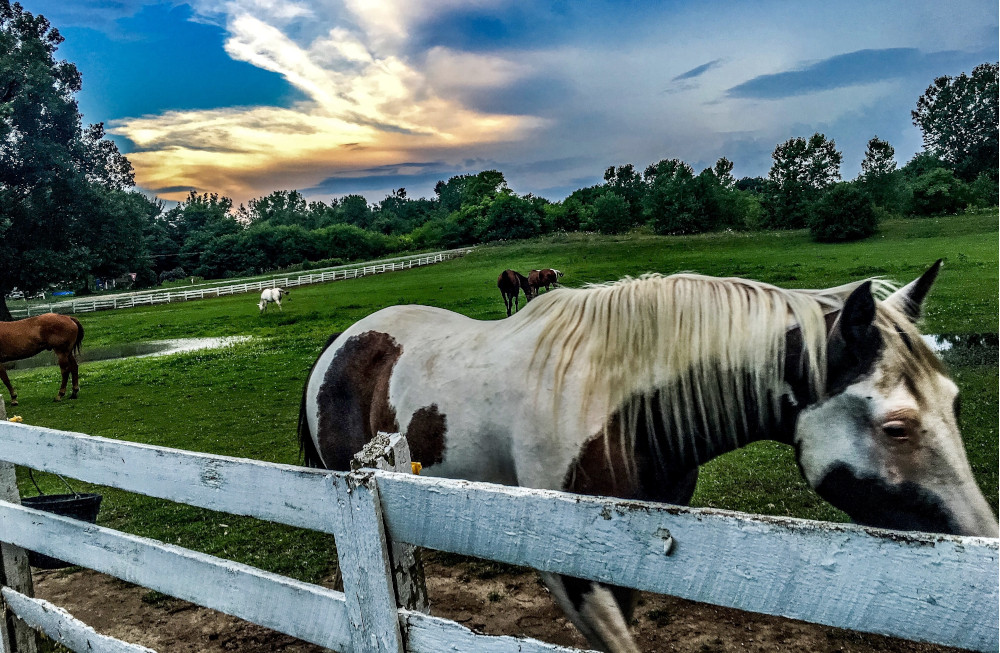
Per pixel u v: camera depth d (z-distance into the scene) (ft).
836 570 2.77
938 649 8.80
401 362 8.66
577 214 200.95
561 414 6.62
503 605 10.76
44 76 94.79
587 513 3.39
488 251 146.51
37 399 35.27
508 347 7.55
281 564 12.87
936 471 5.28
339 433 9.06
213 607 5.29
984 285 43.91
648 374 6.54
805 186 139.64
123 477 5.98
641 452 6.65
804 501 14.21
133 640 10.38
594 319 6.98
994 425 17.02
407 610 4.13
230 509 5.08
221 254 224.12
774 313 6.31
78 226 100.68
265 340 54.80
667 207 148.25
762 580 2.95
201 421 26.84
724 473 16.34
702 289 6.67
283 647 9.87
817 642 9.11
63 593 12.19
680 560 3.14
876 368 5.63
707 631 9.55
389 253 230.27
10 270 96.73
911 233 98.63
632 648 6.23
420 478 3.95
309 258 228.43
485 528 3.73
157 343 61.98
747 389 6.35
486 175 286.05
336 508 4.25
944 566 2.54
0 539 7.42
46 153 94.84
